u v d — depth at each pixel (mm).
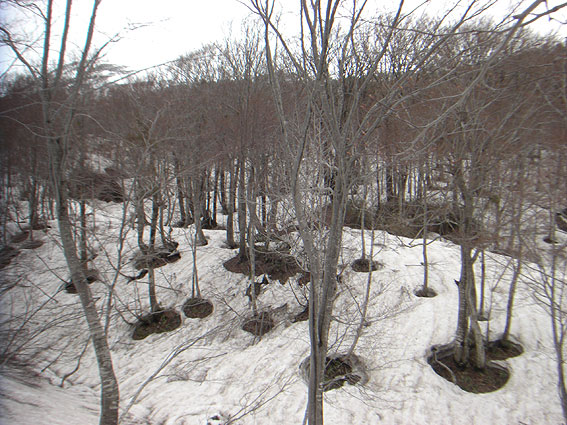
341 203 4758
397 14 3670
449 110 3383
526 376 9938
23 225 21078
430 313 12766
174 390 11086
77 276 6336
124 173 10617
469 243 9398
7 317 12477
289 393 10438
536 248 8422
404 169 12141
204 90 15992
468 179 9383
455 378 10117
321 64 3932
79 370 12234
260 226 14766
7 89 6535
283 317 14250
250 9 3938
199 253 18844
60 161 6234
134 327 14609
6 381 9203
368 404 9672
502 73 7094
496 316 12266
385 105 4277
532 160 8156
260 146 14227
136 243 19438
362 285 14812
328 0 3678
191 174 13836
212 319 14680
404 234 18156
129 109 11414
